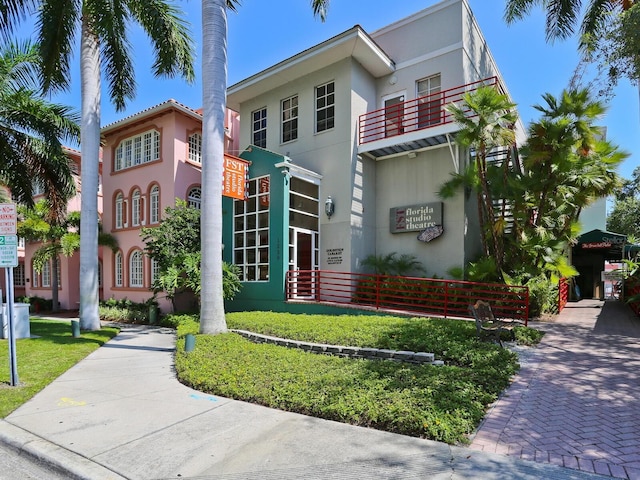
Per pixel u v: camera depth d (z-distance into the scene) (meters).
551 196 12.20
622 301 17.78
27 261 26.19
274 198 14.24
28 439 4.61
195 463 3.99
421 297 12.71
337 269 14.84
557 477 3.55
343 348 8.05
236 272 14.62
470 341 8.12
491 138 10.71
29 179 15.53
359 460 3.93
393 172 15.63
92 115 13.65
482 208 12.62
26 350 9.62
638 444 4.16
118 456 4.16
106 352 9.80
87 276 13.40
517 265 12.01
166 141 18.81
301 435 4.56
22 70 14.14
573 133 11.73
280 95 17.31
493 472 3.65
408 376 6.08
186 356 8.06
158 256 15.17
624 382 6.14
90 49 13.55
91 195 13.56
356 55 15.05
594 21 13.20
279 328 9.96
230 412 5.36
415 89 15.59
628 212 28.75
